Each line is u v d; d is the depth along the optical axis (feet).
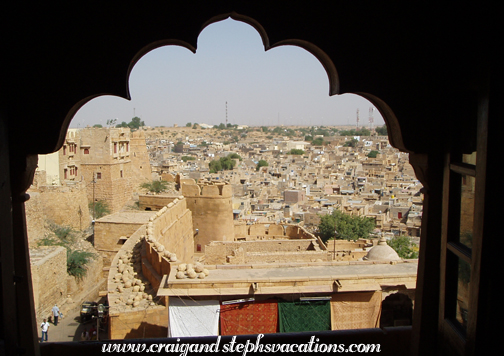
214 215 104.83
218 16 13.82
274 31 13.62
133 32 13.51
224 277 40.22
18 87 13.41
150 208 119.96
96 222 97.40
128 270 54.08
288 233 117.80
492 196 10.24
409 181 301.84
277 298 39.42
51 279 71.26
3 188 10.94
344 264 44.60
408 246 116.98
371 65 13.94
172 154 493.36
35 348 14.08
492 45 10.16
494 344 10.31
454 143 13.17
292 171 337.52
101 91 13.60
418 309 14.61
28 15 13.32
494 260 10.24
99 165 146.00
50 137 13.53
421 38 13.93
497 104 10.12
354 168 372.99
